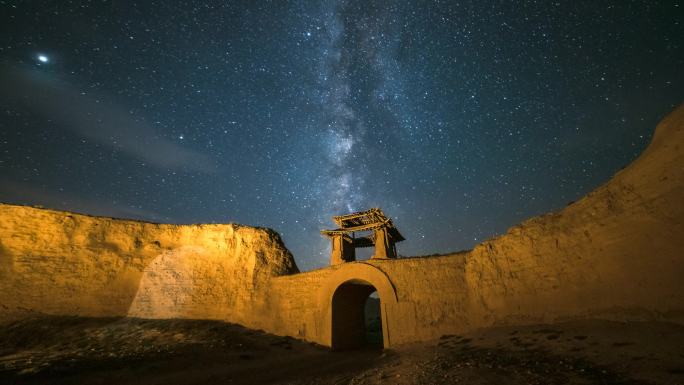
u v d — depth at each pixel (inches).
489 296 435.5
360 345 629.6
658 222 271.4
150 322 605.3
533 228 411.5
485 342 360.2
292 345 545.3
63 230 678.5
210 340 511.8
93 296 631.8
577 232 352.5
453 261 503.2
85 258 663.8
